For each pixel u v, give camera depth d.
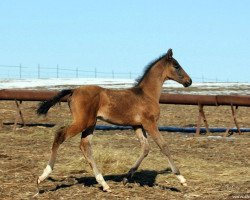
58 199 9.48
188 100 19.09
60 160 13.21
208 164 12.99
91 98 9.83
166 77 10.90
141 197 9.72
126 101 10.18
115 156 12.80
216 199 9.62
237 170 12.27
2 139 16.95
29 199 9.44
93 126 10.11
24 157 13.55
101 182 10.05
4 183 10.58
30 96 19.62
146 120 10.30
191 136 18.62
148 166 12.56
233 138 17.81
